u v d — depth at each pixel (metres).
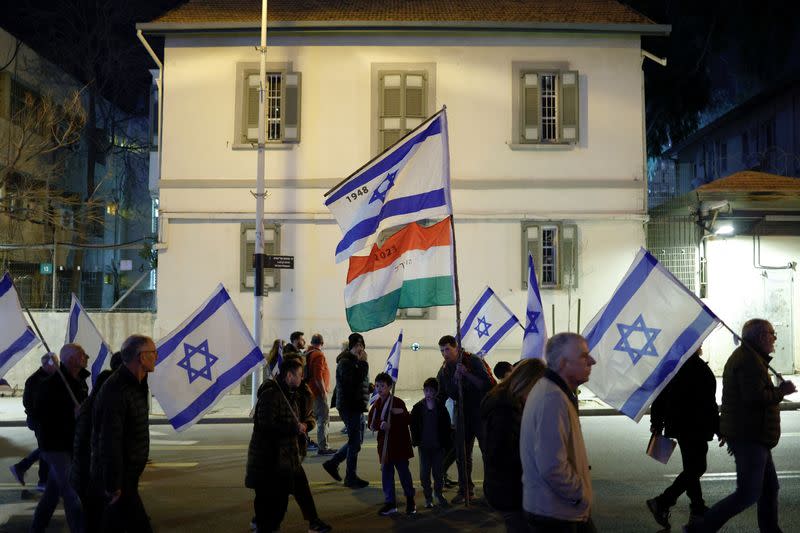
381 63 20.92
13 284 9.25
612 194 20.75
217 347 7.94
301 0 22.73
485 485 5.57
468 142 20.80
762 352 6.90
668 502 8.00
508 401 5.52
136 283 21.61
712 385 8.01
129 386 6.12
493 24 20.47
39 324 20.86
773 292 20.89
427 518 8.49
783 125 29.16
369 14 21.19
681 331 7.62
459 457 8.73
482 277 20.58
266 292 20.66
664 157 37.44
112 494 5.87
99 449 5.99
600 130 20.88
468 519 8.42
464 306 20.48
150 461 11.98
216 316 7.98
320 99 20.92
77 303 10.03
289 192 20.81
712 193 20.86
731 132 33.50
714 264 20.92
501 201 20.73
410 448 8.82
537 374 5.57
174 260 20.86
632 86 20.92
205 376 7.90
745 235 21.02
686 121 31.69
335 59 20.95
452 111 20.83
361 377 10.26
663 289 7.78
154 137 23.84
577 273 20.58
